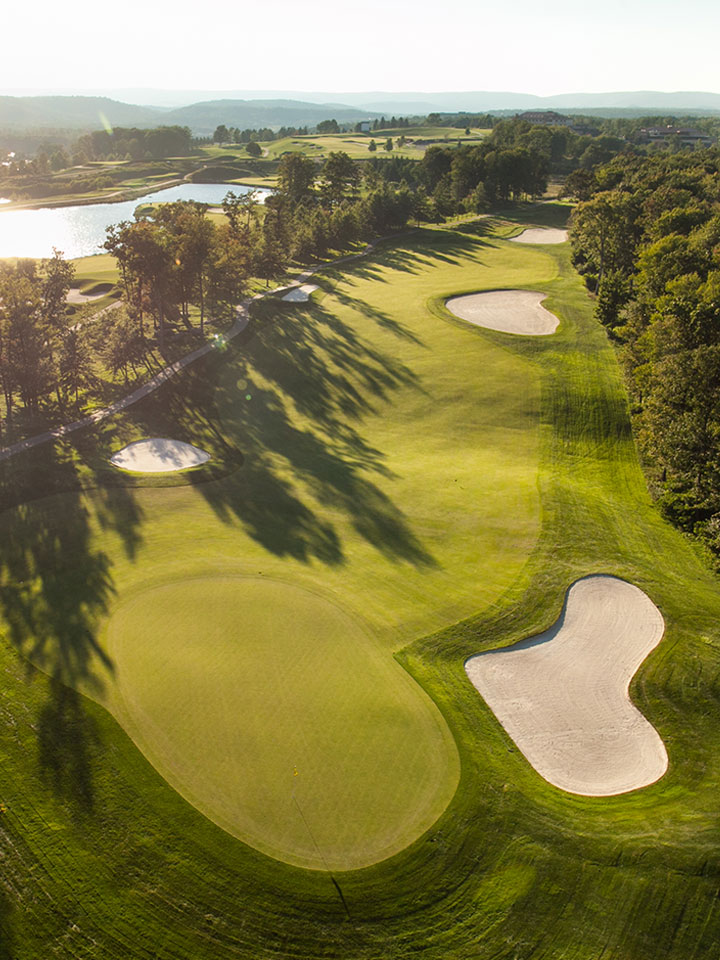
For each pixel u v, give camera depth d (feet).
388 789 78.43
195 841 72.33
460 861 71.92
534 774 82.79
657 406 159.33
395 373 221.25
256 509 144.66
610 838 74.90
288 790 77.66
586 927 67.21
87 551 125.59
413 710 89.45
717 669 100.12
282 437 184.44
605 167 531.50
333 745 83.35
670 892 70.08
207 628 103.35
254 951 64.49
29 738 83.76
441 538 134.21
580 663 100.99
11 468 159.12
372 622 106.63
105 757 81.15
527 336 241.35
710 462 141.28
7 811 75.36
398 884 69.51
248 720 86.38
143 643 99.81
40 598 110.93
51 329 193.88
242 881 69.10
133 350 214.28
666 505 145.18
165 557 123.85
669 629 108.17
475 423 190.80
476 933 66.44
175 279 243.60
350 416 197.67
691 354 154.20
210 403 202.28
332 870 70.13
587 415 190.19
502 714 91.45
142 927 65.98
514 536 133.80
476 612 110.73
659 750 87.86
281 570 120.37
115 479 155.02
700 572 124.47
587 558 125.80
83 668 94.68
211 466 164.35
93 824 74.23
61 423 185.88
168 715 86.89
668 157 588.09
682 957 65.46
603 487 157.79
